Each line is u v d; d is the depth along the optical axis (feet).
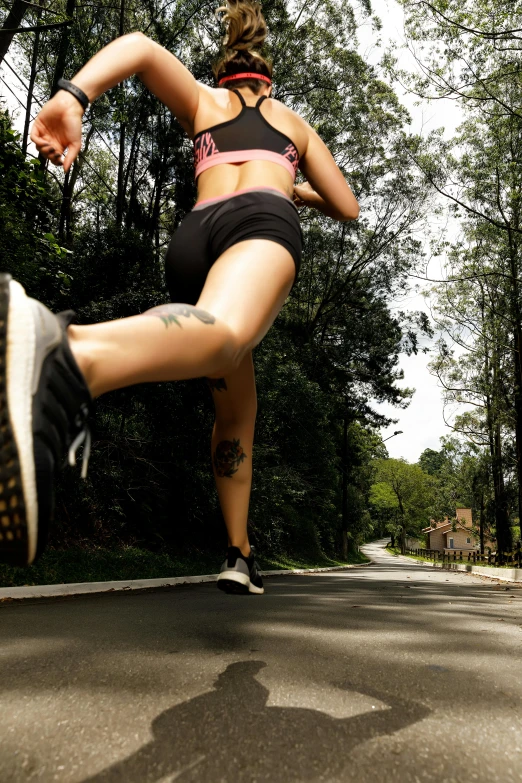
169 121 59.88
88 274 38.58
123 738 4.92
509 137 69.77
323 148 5.56
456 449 103.91
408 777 4.24
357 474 144.66
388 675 7.69
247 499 5.92
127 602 21.33
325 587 31.50
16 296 2.60
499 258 76.59
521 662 9.05
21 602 22.66
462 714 5.94
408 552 243.60
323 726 5.32
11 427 2.45
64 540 37.76
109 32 64.39
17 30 34.09
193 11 62.13
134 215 58.90
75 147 3.86
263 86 5.19
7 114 26.12
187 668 7.91
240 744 4.80
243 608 17.37
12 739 4.89
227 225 4.50
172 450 45.29
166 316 3.18
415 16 55.11
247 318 3.76
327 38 75.61
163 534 49.88
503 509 98.02
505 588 34.91
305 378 72.69
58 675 7.46
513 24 53.01
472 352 90.89
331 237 97.25
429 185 74.18
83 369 2.82
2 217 24.29
